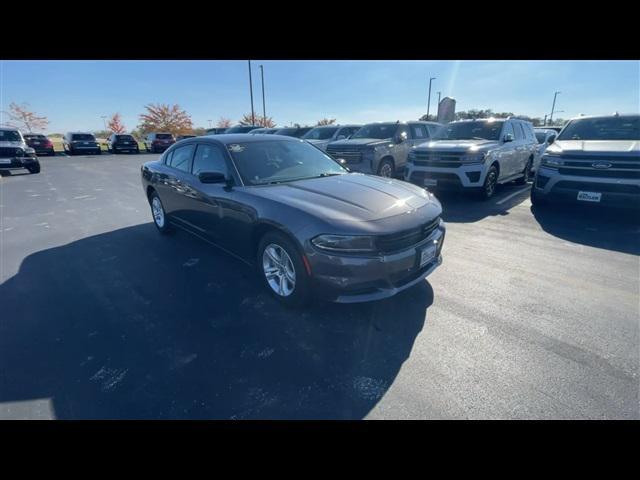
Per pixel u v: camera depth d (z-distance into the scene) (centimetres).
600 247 464
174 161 484
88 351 263
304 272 286
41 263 436
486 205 720
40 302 338
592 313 303
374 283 275
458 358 249
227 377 234
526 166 945
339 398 215
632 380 224
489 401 210
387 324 292
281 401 213
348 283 269
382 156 899
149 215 693
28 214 704
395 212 292
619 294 336
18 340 278
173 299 340
